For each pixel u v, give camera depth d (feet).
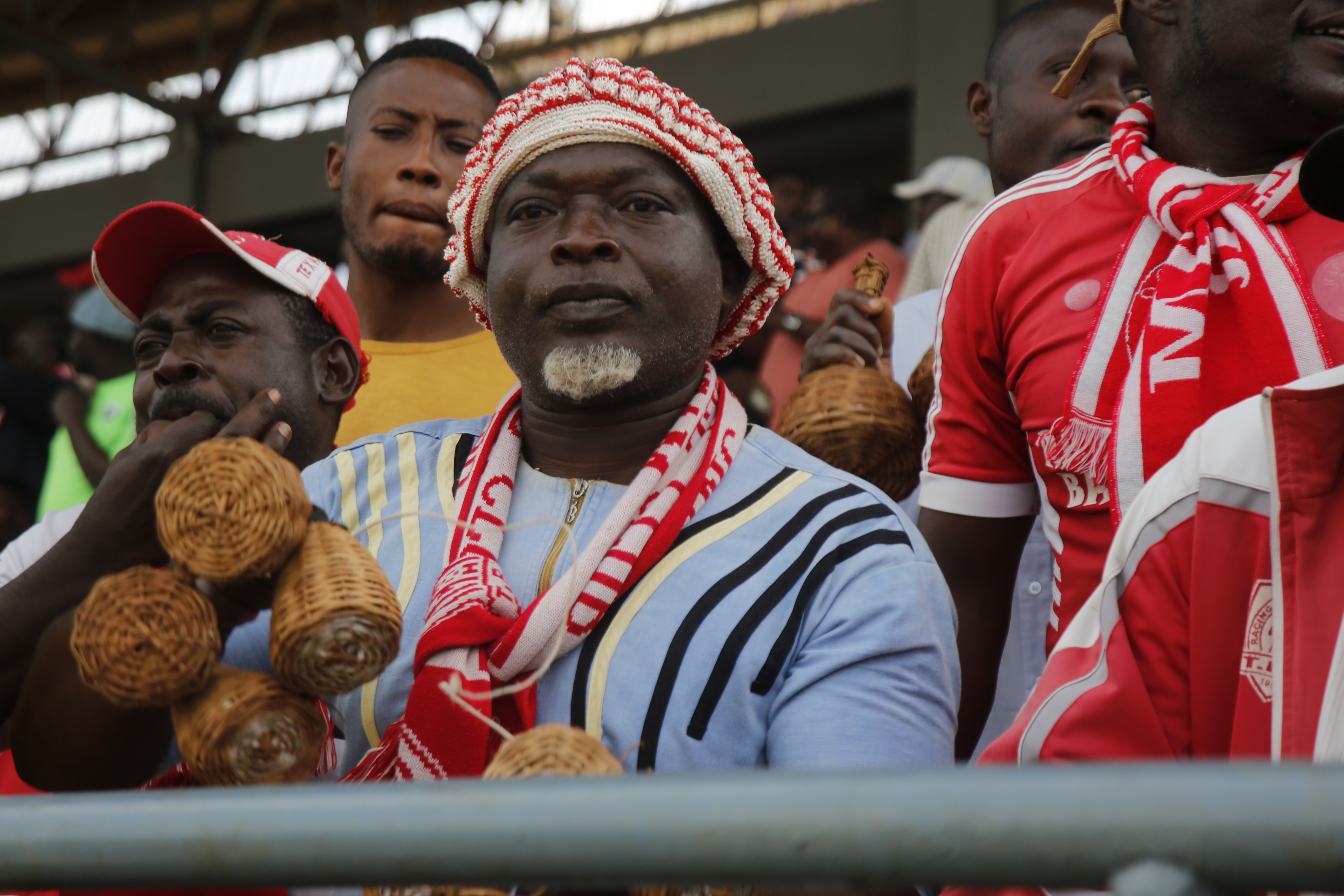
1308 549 4.60
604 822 3.13
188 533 4.33
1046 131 9.30
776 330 16.37
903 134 36.04
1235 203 6.31
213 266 7.30
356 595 4.30
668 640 5.42
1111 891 3.20
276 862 3.34
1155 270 6.43
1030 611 7.77
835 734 5.18
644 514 5.67
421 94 10.07
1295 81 6.17
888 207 29.55
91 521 5.62
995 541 7.16
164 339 7.34
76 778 4.97
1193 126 6.61
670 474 5.84
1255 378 5.96
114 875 3.49
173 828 3.43
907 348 10.14
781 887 3.10
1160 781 2.89
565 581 5.47
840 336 8.05
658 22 38.34
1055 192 7.04
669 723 5.28
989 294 7.03
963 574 7.19
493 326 6.32
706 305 6.16
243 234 7.51
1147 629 4.85
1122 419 6.04
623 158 6.08
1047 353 6.56
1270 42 6.18
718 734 5.29
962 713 7.20
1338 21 6.15
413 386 9.38
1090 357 6.39
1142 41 6.84
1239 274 6.08
